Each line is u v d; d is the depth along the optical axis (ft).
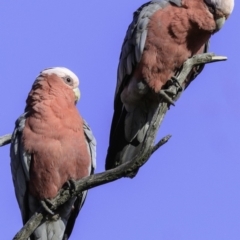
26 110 38.37
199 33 41.70
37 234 36.50
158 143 32.17
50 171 36.76
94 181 33.58
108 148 43.14
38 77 39.14
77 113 38.19
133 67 42.45
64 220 37.09
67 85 39.27
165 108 38.04
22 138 37.01
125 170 32.60
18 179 37.11
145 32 41.63
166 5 42.16
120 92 43.78
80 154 37.22
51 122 36.96
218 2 41.32
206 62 41.06
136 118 43.14
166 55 41.39
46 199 36.58
